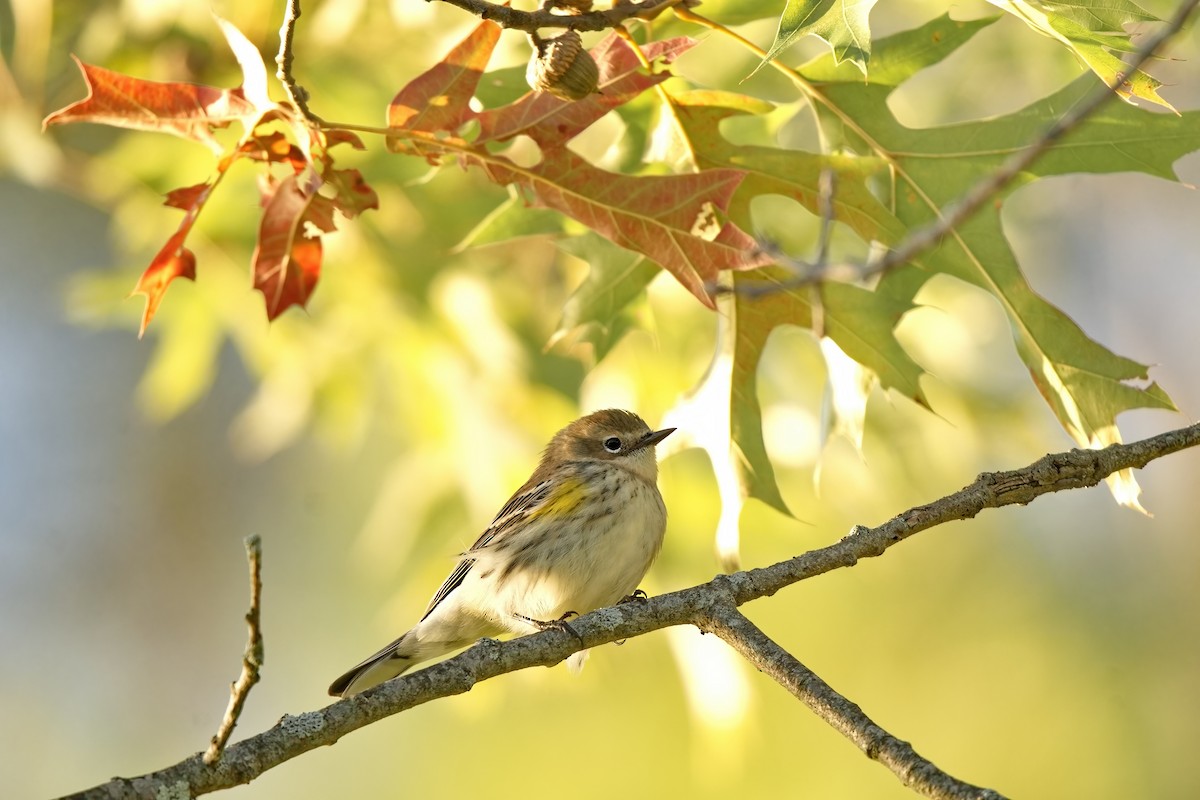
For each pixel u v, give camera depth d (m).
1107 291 16.69
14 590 19.20
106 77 6.78
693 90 8.41
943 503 6.78
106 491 19.81
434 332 13.38
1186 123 7.58
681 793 15.80
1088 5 6.30
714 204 7.09
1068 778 15.26
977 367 13.70
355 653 18.27
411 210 13.23
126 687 19.05
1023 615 16.33
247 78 6.77
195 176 12.76
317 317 13.67
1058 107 7.79
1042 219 15.80
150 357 20.39
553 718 16.64
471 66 6.84
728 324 8.41
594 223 7.15
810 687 6.09
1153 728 15.47
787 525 13.48
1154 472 16.89
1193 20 6.44
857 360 8.03
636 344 13.02
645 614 6.64
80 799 5.20
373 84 12.09
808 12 6.11
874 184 8.05
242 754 5.59
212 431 20.05
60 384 19.98
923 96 13.86
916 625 16.30
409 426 13.60
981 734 15.68
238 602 19.53
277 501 19.61
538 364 13.32
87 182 12.69
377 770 17.30
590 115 6.98
